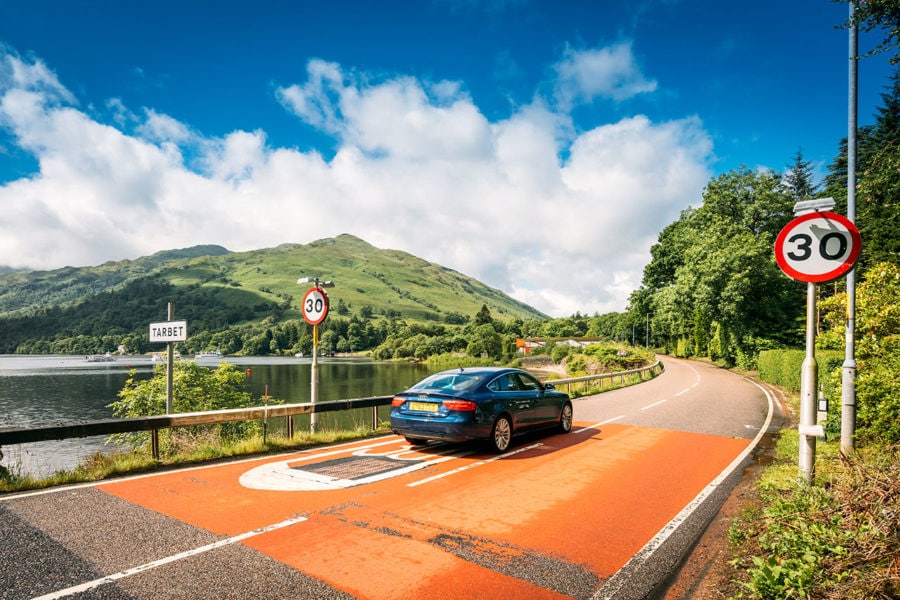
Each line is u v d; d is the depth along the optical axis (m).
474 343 121.06
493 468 7.44
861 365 8.50
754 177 41.41
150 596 3.47
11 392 52.22
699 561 4.33
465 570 4.00
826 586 3.37
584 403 16.95
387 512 5.36
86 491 6.04
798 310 37.03
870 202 8.62
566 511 5.52
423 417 8.20
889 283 9.73
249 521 5.01
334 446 9.14
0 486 6.05
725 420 12.84
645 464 7.86
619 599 3.62
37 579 3.69
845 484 4.95
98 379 69.44
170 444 10.00
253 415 8.99
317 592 3.58
